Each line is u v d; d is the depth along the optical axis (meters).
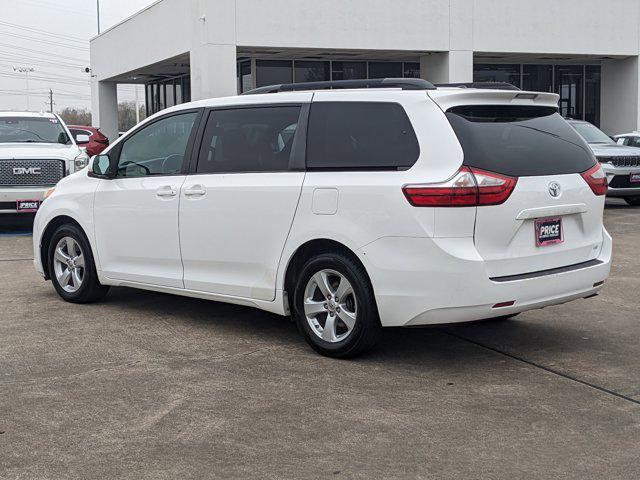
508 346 5.88
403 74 26.27
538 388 4.91
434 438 4.13
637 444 4.05
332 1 21.50
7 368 5.34
